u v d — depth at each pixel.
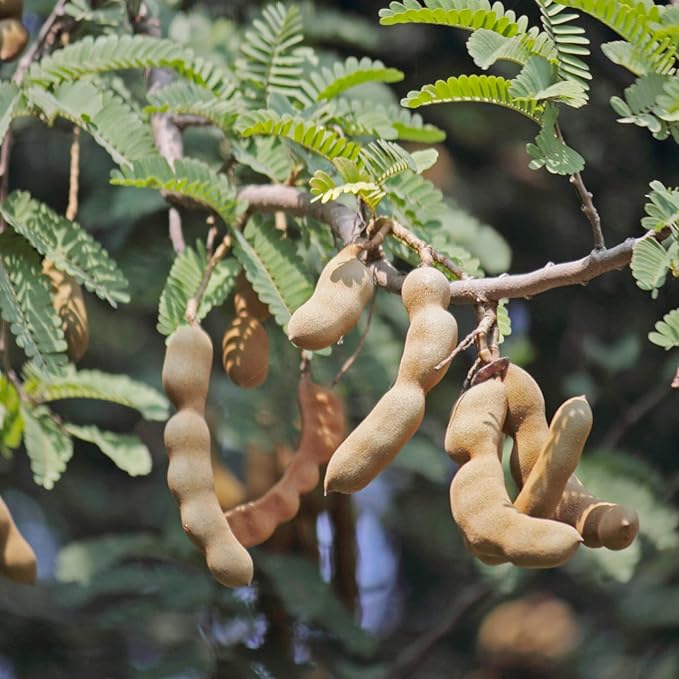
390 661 7.79
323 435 4.54
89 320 7.64
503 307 4.11
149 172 4.38
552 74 3.85
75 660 7.46
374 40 6.95
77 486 8.67
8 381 4.94
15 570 4.37
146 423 8.55
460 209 6.48
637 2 3.76
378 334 5.86
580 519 3.39
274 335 5.98
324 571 6.36
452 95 3.84
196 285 4.51
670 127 3.83
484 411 3.38
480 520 3.25
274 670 6.12
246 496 6.48
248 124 4.66
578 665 7.96
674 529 6.50
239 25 6.76
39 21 6.97
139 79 6.18
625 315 7.85
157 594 6.18
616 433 7.07
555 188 7.77
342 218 4.41
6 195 4.85
